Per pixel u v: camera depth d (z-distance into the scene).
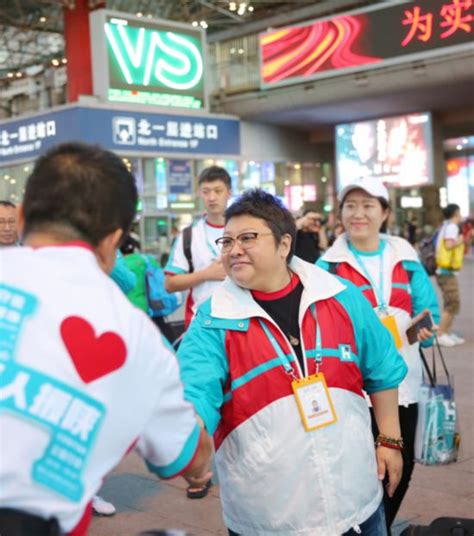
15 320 1.31
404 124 22.17
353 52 20.08
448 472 4.60
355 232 3.46
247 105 22.52
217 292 2.31
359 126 23.02
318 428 2.16
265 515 2.17
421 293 3.56
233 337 2.22
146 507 4.27
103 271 1.53
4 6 25.81
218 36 29.31
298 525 2.14
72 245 1.43
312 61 20.92
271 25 27.67
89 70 20.11
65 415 1.27
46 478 1.25
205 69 21.67
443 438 3.35
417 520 3.91
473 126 24.81
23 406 1.25
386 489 3.07
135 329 1.39
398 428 2.46
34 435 1.25
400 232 24.47
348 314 2.31
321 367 2.21
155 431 1.47
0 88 29.72
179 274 4.59
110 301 1.39
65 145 1.52
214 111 23.11
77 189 1.43
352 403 2.25
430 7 18.56
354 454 2.21
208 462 1.66
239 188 23.09
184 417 1.52
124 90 19.84
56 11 25.97
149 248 20.75
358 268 3.43
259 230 2.25
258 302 2.30
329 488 2.14
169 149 20.89
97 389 1.30
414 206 24.61
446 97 20.45
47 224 1.44
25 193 1.48
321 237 8.80
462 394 6.41
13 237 4.34
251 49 22.80
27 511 1.24
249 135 23.31
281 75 21.56
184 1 24.28
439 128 22.59
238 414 2.21
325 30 20.58
